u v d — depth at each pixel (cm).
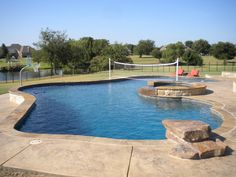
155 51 6781
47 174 432
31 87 1809
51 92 1683
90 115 1066
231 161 483
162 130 859
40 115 1062
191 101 1321
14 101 1305
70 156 503
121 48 4103
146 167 456
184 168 452
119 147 549
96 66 3766
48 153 518
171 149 517
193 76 2533
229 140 605
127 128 888
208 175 428
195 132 520
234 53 5209
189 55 4275
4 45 8925
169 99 1392
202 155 491
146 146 555
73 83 1992
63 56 3809
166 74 2756
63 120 988
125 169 448
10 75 3762
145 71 3306
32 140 594
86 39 4834
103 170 445
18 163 472
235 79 2302
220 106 1075
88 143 573
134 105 1259
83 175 427
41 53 3744
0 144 570
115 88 1878
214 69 3716
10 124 745
